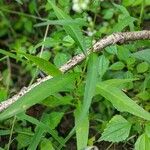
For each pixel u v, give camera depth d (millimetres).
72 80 263
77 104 306
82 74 291
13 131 332
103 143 362
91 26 371
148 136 290
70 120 393
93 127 362
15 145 363
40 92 248
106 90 267
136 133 340
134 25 399
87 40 332
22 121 347
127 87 346
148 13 433
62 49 383
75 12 424
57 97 307
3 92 330
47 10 428
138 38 321
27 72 431
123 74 361
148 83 345
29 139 324
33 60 263
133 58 348
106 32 405
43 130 293
